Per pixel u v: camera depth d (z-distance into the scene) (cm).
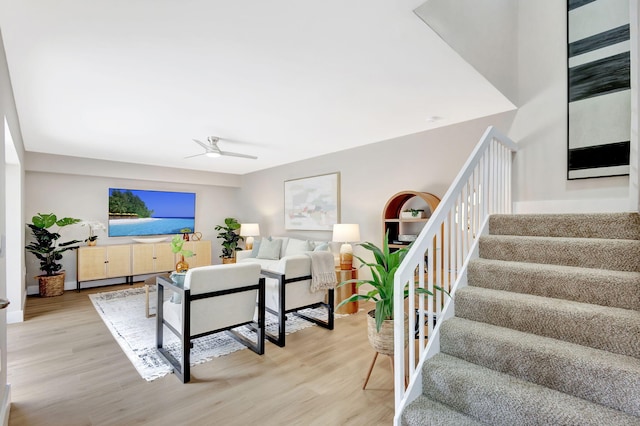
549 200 321
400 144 443
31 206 546
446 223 215
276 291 334
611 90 289
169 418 200
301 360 280
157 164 648
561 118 315
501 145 304
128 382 243
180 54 220
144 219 658
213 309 265
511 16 325
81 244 589
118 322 383
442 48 218
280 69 243
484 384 159
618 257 194
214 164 652
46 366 269
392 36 203
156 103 311
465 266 229
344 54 223
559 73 316
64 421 196
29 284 537
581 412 136
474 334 181
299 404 215
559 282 193
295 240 542
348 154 516
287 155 567
